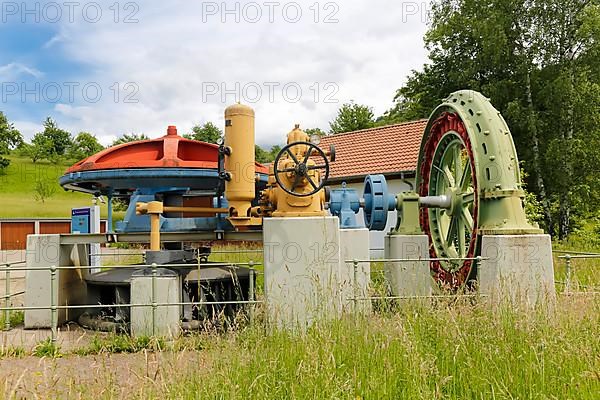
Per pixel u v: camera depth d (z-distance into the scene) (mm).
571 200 25875
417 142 21844
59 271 8320
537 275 6879
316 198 7547
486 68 29016
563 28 27031
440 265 9547
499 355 4297
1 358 5391
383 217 9234
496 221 7680
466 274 8227
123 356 6008
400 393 3955
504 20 26844
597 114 25812
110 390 3861
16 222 32406
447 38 30391
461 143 9125
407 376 3969
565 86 25531
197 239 7957
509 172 7762
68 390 3855
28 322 8133
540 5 26938
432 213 10172
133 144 8336
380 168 21203
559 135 26828
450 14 29828
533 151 26719
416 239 9008
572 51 27234
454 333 4617
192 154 8531
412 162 20594
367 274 8773
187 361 4559
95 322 7809
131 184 8125
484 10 28078
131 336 6863
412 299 5945
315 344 4449
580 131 26500
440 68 32625
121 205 33000
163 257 7375
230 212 7523
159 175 7824
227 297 8062
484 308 5336
